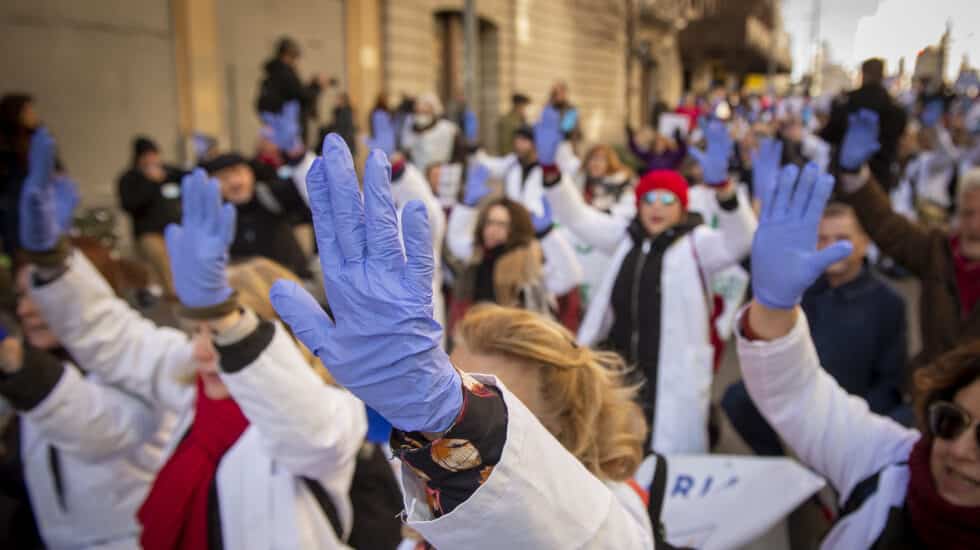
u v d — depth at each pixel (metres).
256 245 4.50
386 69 13.84
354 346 0.74
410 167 3.62
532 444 0.82
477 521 0.79
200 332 1.61
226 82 10.69
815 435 1.58
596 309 3.16
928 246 2.72
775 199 1.44
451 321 3.65
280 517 1.62
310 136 7.27
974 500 1.28
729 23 25.95
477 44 17.42
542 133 3.50
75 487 2.01
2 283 2.60
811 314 2.86
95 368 1.98
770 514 1.93
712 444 3.19
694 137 8.30
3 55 8.00
